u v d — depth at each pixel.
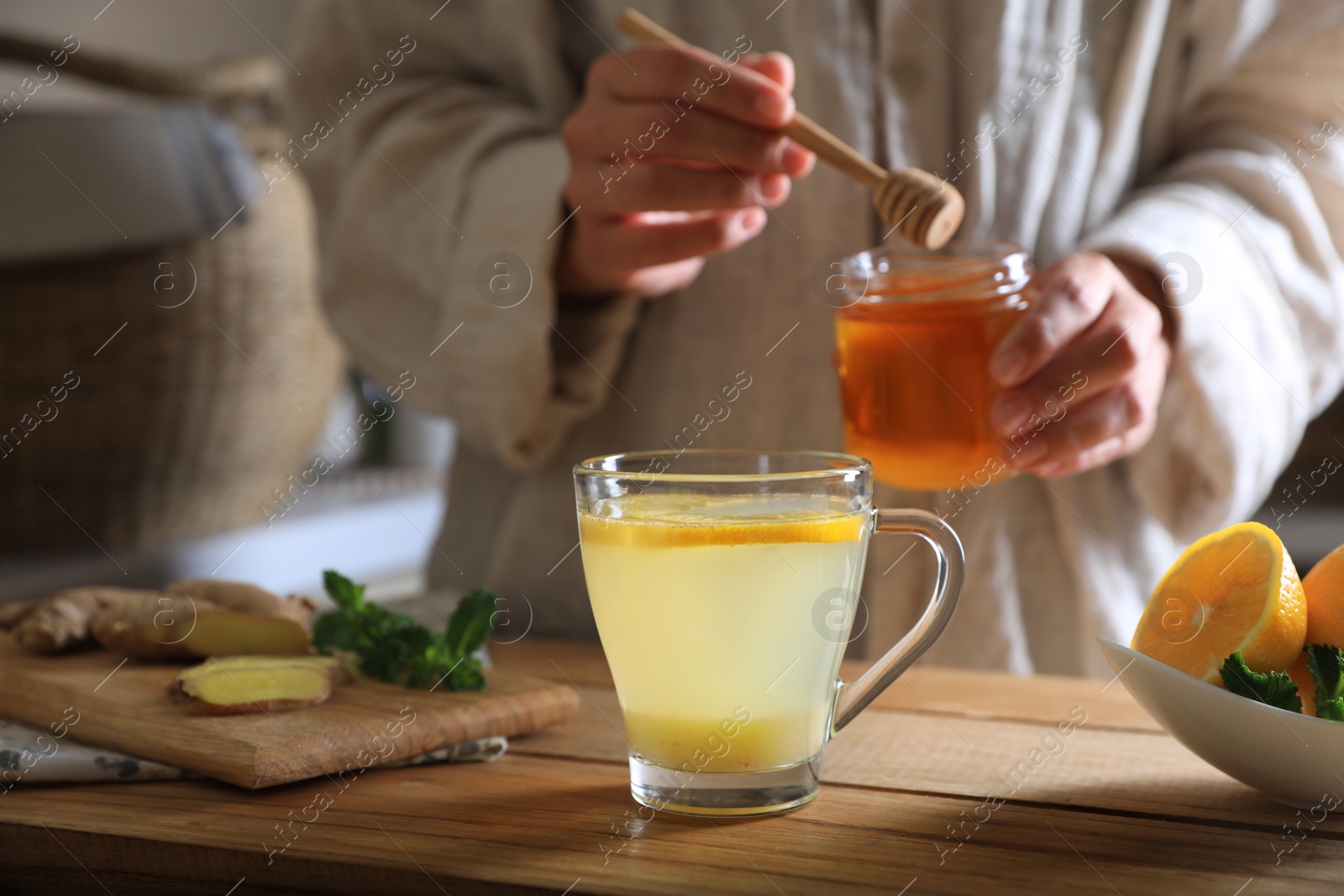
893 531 0.90
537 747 0.95
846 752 0.94
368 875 0.85
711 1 1.15
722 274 1.16
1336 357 1.16
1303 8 1.15
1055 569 1.16
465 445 1.25
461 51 1.22
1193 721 0.87
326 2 1.22
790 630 0.87
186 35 2.06
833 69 1.12
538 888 0.83
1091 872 0.84
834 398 1.15
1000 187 1.13
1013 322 0.99
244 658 0.97
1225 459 1.12
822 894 0.83
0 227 1.29
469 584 1.25
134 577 1.44
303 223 1.54
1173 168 1.18
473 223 1.13
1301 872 0.84
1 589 1.31
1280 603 0.87
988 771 0.92
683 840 0.86
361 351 1.19
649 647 0.87
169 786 0.91
